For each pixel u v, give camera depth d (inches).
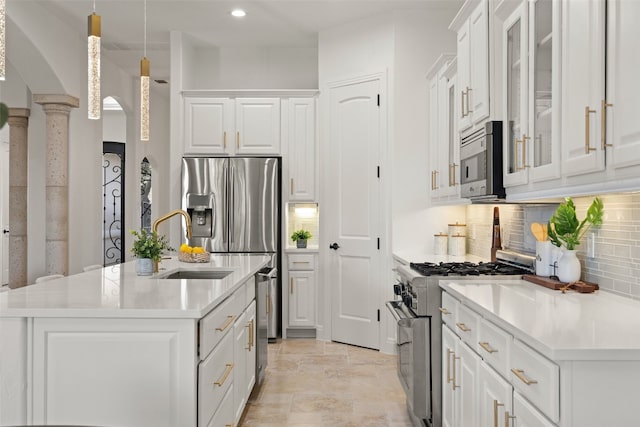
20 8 191.3
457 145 154.3
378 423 136.4
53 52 216.1
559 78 86.1
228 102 233.3
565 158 83.5
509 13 111.0
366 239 211.3
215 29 229.8
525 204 137.9
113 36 243.1
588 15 75.9
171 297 96.7
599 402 60.4
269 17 213.8
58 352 86.2
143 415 86.2
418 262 162.1
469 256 185.9
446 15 203.2
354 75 215.3
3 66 104.7
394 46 202.7
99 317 85.5
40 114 241.3
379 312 206.8
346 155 218.2
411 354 124.6
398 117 202.4
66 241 232.4
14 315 85.3
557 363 61.6
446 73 165.2
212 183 225.5
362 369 183.5
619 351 59.8
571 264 104.0
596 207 101.0
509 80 111.5
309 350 209.3
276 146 232.1
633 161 65.4
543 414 66.1
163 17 216.5
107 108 394.6
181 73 234.2
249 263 161.2
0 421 85.7
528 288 106.7
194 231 226.7
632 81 65.6
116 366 86.1
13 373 86.0
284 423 136.0
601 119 72.5
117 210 414.9
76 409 86.2
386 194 204.8
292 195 231.6
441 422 123.9
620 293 95.0
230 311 113.6
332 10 204.5
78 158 245.9
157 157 377.7
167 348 85.9
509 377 77.2
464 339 102.9
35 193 241.1
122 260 342.6
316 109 232.1
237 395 122.9
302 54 254.8
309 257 228.8
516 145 104.9
